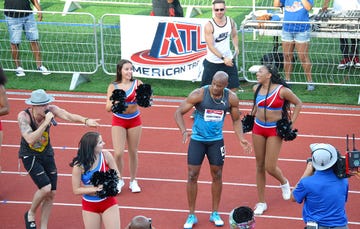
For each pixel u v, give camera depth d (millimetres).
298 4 44281
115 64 49844
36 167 28812
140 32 46219
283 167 36062
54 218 31594
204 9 62250
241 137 29781
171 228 30578
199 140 29500
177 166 36469
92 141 25766
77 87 47531
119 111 31250
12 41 48656
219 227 30453
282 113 30359
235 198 33125
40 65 49344
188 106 29172
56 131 40906
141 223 21766
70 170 36188
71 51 51844
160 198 33250
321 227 24984
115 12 61938
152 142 39281
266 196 33250
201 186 34281
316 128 40750
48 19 59719
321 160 24547
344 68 47844
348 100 44688
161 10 48500
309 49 48375
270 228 30375
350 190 33562
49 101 28344
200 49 45625
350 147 38219
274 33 46094
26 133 28109
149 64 46750
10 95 46281
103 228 30609
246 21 45812
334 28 45312
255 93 30500
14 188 34406
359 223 30734
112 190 25547
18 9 47719
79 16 60594
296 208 32000
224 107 29016
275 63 47375
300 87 46938
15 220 31391
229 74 40156
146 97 31562
